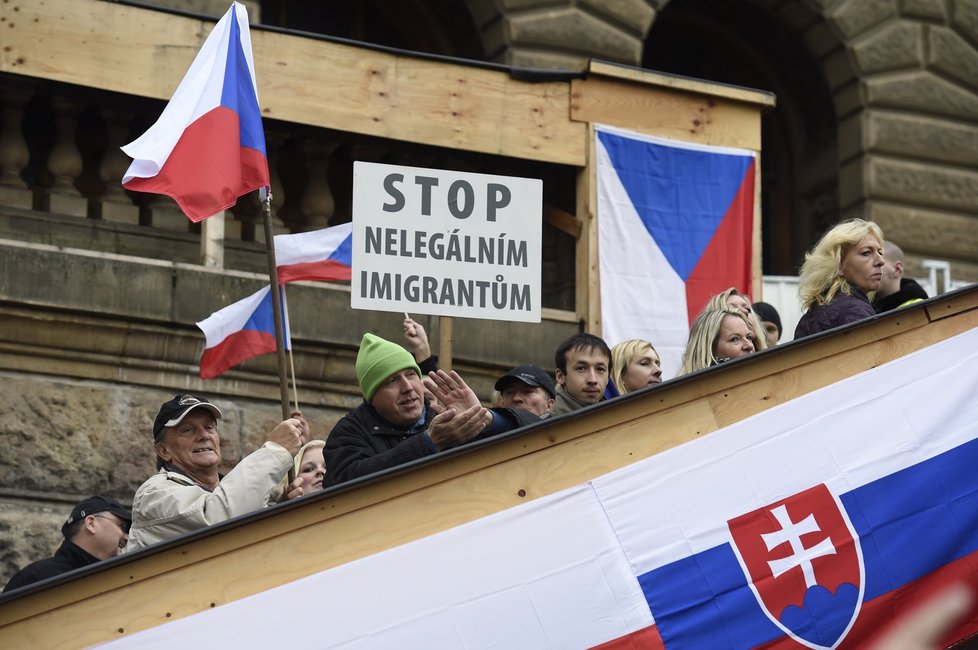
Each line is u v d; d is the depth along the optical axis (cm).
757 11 2231
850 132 2189
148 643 934
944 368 1062
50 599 932
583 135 1653
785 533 1008
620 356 1283
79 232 1504
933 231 2180
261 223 1597
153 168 1229
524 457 994
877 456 1035
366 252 1225
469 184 1248
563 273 1666
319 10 2052
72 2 1475
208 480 1112
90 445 1460
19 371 1454
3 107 1493
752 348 1220
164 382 1499
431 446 1023
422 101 1594
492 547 976
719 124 1714
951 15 2222
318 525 963
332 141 1592
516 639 963
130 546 1066
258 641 941
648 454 1010
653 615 979
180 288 1493
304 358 1536
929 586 1015
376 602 957
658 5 2073
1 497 1426
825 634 996
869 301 1318
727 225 1697
